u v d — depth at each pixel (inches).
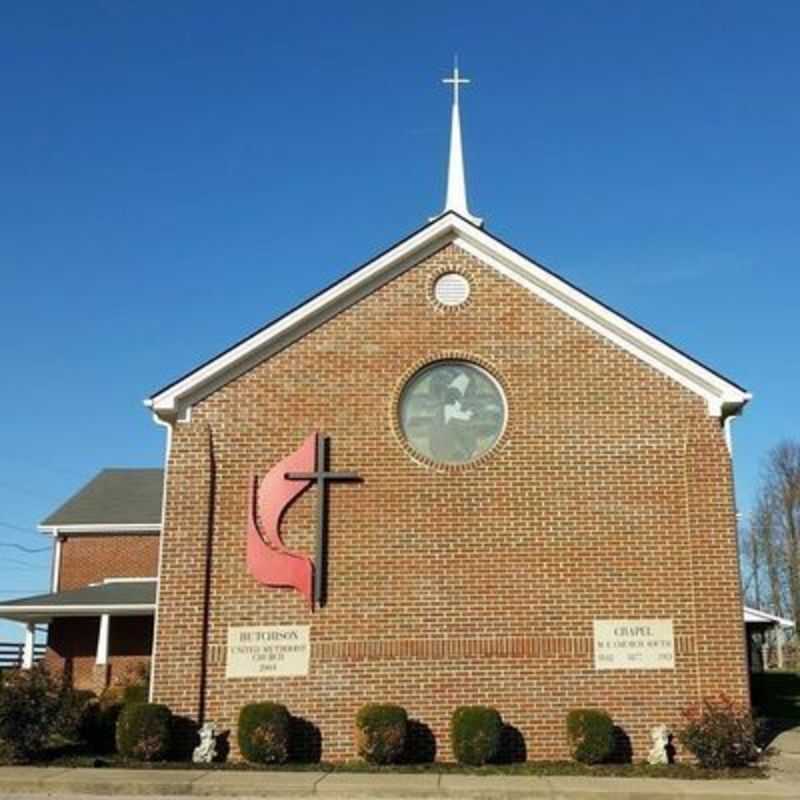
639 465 730.2
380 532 719.7
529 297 760.3
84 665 1202.0
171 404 735.7
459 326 755.4
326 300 752.3
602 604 708.0
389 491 726.5
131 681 1075.3
